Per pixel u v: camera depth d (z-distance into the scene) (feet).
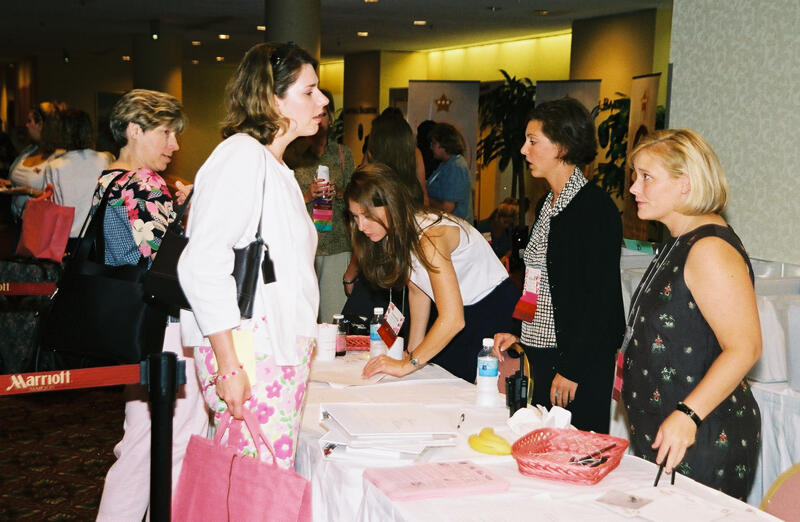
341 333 9.62
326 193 13.80
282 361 5.63
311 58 5.77
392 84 45.62
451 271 8.04
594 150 7.89
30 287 8.76
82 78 58.13
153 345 6.89
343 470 5.63
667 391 6.10
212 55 51.34
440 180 17.98
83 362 7.30
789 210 11.57
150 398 5.92
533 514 4.83
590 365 7.66
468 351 8.98
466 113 32.55
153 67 42.45
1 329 13.98
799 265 11.48
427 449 6.12
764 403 9.17
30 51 54.70
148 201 7.39
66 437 12.64
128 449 7.99
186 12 34.60
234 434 5.78
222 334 5.27
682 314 6.00
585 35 32.65
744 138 12.22
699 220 6.15
